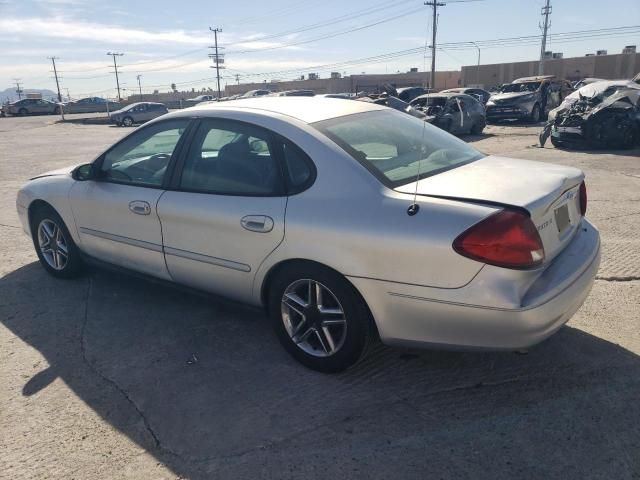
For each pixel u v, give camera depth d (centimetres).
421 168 316
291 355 337
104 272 497
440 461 250
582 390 299
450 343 277
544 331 267
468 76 7619
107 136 2498
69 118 4472
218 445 265
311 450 260
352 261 286
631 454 251
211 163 352
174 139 378
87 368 338
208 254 350
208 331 383
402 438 266
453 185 289
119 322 399
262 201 320
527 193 277
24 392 313
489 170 321
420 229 268
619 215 649
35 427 282
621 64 6291
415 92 2780
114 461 256
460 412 285
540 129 2027
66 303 434
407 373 322
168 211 362
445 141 373
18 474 249
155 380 323
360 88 5500
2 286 471
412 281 273
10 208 794
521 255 257
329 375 323
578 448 255
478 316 262
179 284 382
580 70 6644
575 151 1267
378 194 288
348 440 266
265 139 330
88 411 294
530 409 285
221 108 364
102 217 414
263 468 249
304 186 309
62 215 449
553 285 268
